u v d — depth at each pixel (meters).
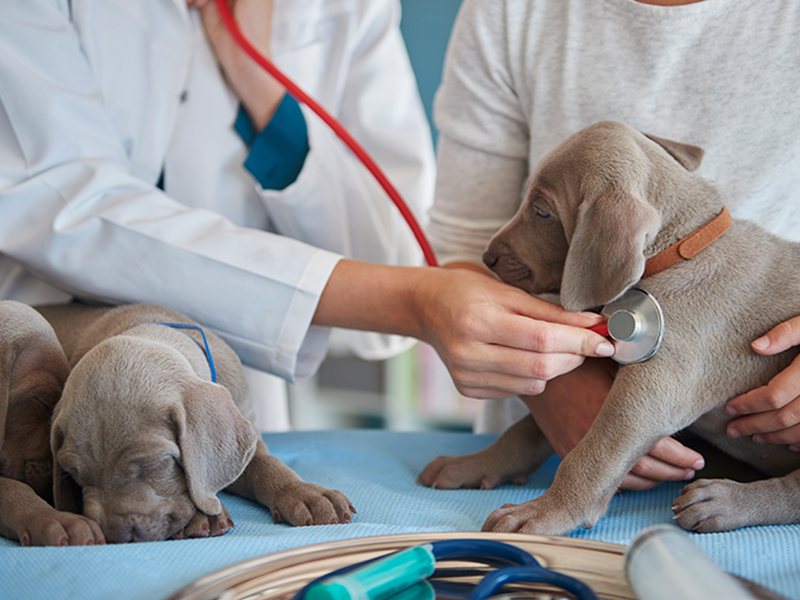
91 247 1.60
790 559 0.95
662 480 1.31
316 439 1.84
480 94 1.80
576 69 1.62
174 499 1.11
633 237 1.18
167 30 1.97
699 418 1.33
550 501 1.17
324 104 2.32
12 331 1.21
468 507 1.29
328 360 4.37
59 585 0.86
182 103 2.06
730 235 1.29
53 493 1.19
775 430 1.21
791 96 1.45
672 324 1.23
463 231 1.93
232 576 0.80
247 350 1.61
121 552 0.94
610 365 1.46
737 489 1.16
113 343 1.18
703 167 1.52
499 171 1.88
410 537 0.90
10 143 1.68
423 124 2.62
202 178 2.09
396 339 2.54
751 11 1.45
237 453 1.13
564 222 1.35
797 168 1.50
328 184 2.19
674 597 0.63
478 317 1.25
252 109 2.10
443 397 4.12
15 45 1.68
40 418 1.23
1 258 1.81
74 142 1.71
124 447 1.08
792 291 1.24
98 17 1.85
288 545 0.99
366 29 2.43
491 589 0.74
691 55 1.51
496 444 1.52
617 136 1.34
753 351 1.22
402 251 2.48
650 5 1.50
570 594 0.75
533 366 1.22
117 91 1.89
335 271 1.58
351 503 1.28
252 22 2.07
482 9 1.75
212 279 1.57
